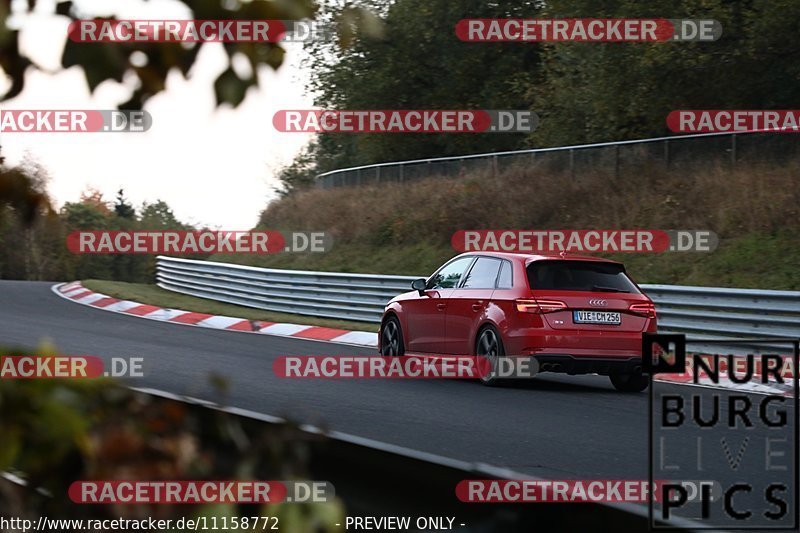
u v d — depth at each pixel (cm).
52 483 441
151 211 19225
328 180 11344
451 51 11688
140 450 431
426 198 9331
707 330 4794
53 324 6162
